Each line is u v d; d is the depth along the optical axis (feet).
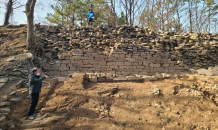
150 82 22.84
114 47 27.73
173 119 16.84
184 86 22.62
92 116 15.52
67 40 29.04
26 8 24.04
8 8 39.63
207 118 17.54
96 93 18.86
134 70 27.04
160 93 20.65
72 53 25.76
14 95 15.78
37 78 14.38
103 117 15.58
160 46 29.94
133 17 64.08
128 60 27.04
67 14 66.69
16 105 14.97
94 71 25.81
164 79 24.44
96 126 14.24
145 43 29.40
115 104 18.19
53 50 26.30
